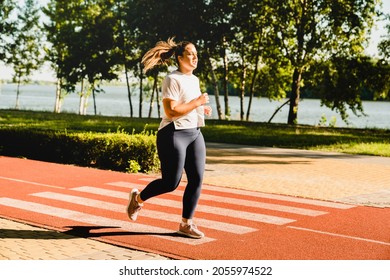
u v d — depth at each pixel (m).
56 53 68.81
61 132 19.80
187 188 8.38
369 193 13.66
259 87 68.25
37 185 13.52
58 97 74.38
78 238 8.26
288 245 8.06
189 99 7.97
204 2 55.94
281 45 55.03
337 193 13.53
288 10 53.25
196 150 8.16
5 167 17.22
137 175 16.06
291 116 55.41
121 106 170.88
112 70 67.19
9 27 69.81
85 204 11.04
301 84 60.28
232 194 12.77
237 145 28.72
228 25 55.34
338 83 55.12
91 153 18.45
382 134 40.94
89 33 65.56
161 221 9.59
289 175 16.94
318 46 52.44
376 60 53.84
